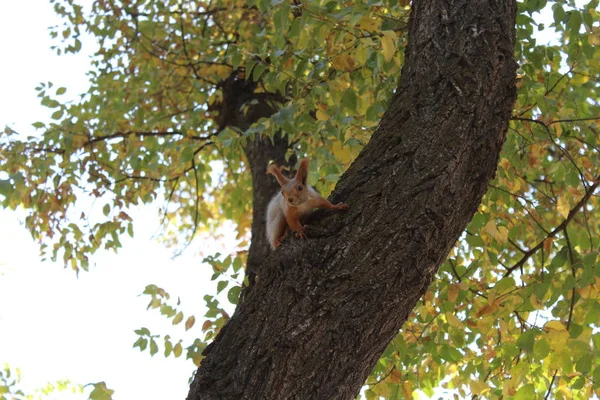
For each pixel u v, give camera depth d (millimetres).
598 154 6570
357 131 6355
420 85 4395
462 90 4258
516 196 6703
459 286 5711
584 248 6559
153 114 10016
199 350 5953
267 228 5609
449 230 4016
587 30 6035
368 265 3787
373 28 5277
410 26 4793
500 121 4301
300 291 3730
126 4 10195
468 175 4102
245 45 8555
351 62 5801
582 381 5281
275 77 6953
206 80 9281
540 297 5637
